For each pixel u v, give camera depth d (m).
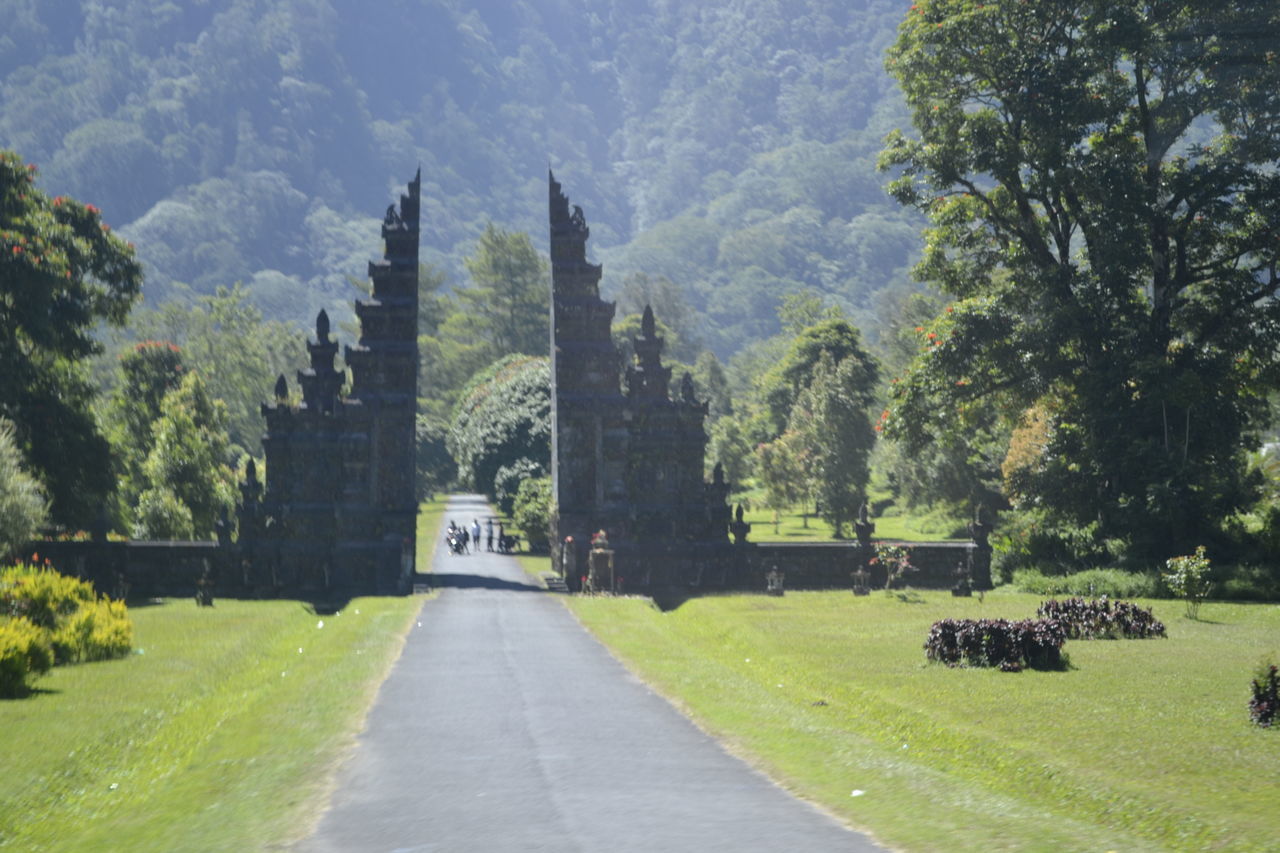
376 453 57.69
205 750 17.28
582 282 63.19
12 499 41.44
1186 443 52.66
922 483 89.12
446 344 199.25
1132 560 51.16
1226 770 16.80
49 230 56.97
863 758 16.34
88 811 14.86
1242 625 37.25
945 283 63.84
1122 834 13.42
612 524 60.34
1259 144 55.41
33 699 23.20
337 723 19.17
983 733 19.34
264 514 55.94
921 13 58.59
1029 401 59.19
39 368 55.84
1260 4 53.38
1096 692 23.80
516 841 12.16
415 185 61.41
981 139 56.84
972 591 52.75
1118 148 58.69
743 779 15.12
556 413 61.97
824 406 96.12
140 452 73.12
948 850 11.80
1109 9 55.16
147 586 53.47
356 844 12.08
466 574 62.72
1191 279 56.53
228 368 143.00
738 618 39.56
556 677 24.92
